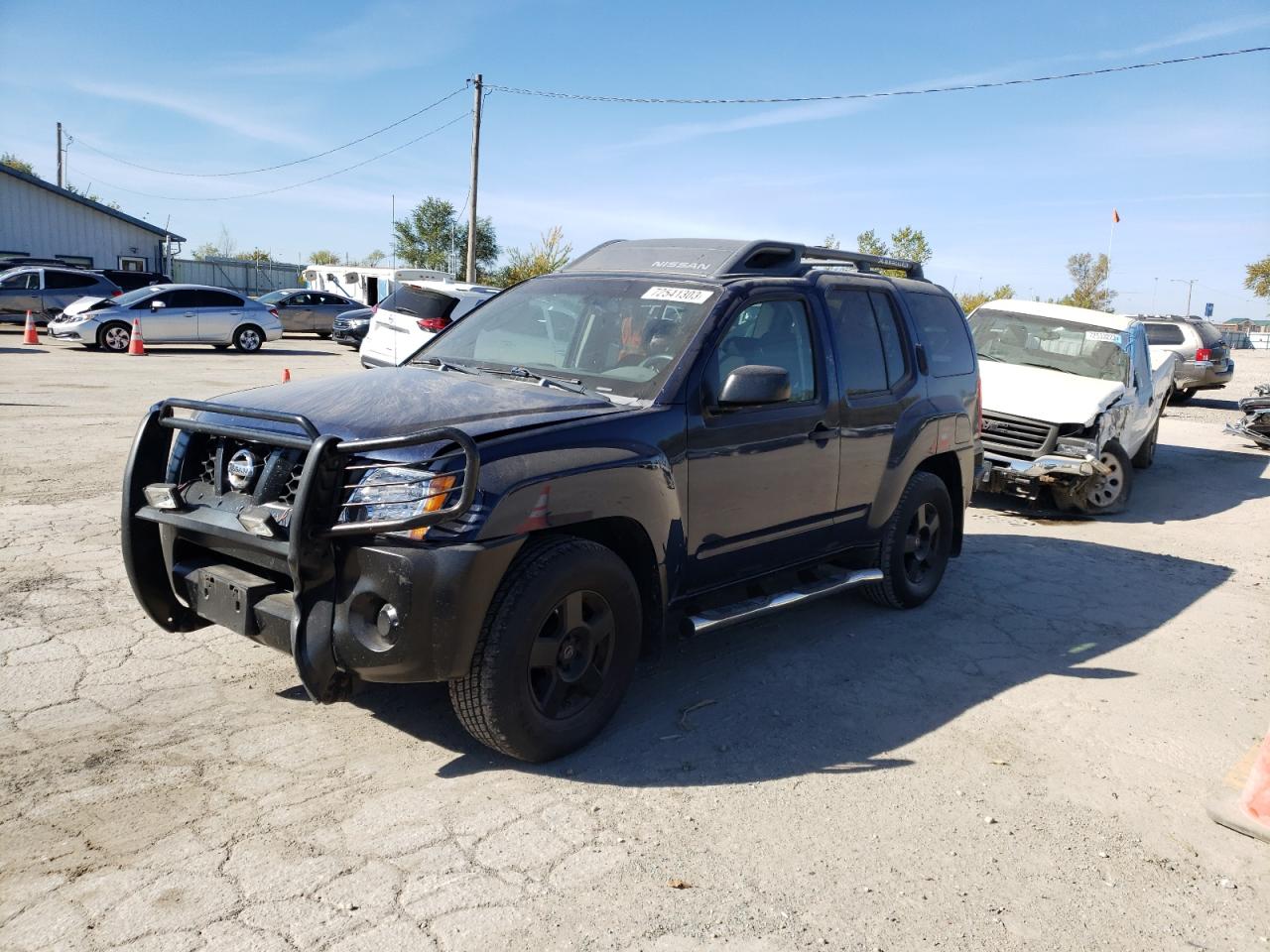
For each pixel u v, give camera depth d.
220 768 3.55
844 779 3.78
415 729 3.96
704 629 4.25
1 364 17.06
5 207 35.75
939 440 5.74
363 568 3.33
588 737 3.86
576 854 3.14
